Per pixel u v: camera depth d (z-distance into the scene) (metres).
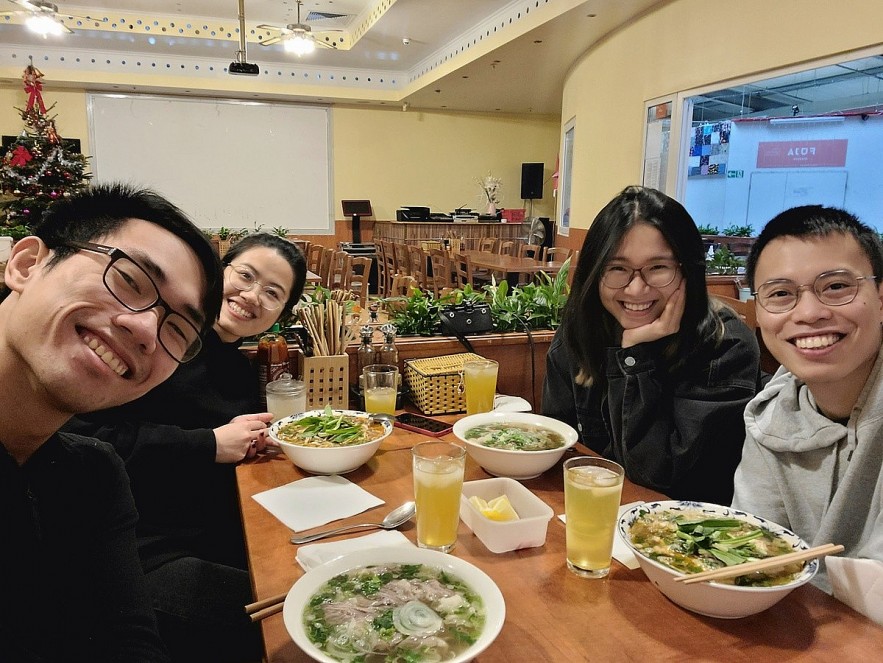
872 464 1.07
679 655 0.83
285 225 10.27
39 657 0.86
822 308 1.02
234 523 1.75
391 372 1.81
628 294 1.43
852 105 5.09
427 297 2.51
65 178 6.07
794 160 5.89
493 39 6.89
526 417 1.62
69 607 0.96
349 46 8.45
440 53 8.45
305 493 1.34
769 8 4.29
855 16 3.68
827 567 0.98
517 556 1.09
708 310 1.47
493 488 1.25
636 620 0.91
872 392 1.06
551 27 6.06
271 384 1.76
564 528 1.21
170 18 7.81
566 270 2.53
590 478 1.01
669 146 5.46
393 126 10.49
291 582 1.01
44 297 0.78
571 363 1.68
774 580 0.88
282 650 0.83
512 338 2.33
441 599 0.85
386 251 8.75
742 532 1.01
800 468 1.17
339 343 1.99
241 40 6.69
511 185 11.21
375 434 1.55
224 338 1.84
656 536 1.01
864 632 0.88
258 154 9.98
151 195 0.88
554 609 0.93
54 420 0.87
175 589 1.45
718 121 5.65
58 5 7.32
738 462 1.55
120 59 8.80
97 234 0.82
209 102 9.65
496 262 7.12
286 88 9.50
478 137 10.91
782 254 1.06
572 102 7.71
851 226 1.04
